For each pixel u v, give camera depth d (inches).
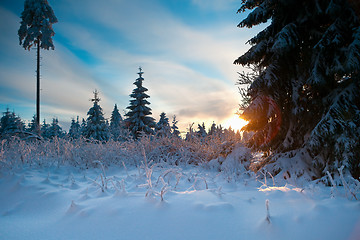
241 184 178.1
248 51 277.6
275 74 238.7
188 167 283.9
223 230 88.7
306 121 237.9
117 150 303.1
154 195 122.8
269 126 258.8
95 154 281.0
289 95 255.8
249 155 253.6
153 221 96.5
